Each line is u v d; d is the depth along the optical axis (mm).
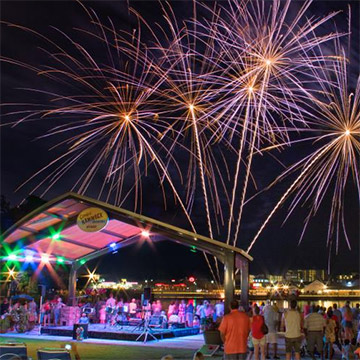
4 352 11625
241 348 10555
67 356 11156
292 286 137875
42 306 27125
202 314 27234
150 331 22359
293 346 14547
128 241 25062
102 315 28125
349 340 16859
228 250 20266
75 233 24312
